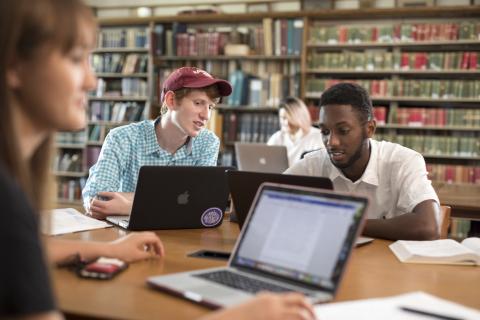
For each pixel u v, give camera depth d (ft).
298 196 4.34
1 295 2.22
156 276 4.43
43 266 2.36
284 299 3.21
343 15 20.34
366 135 6.81
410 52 19.76
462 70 19.06
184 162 8.38
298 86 20.45
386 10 19.40
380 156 7.38
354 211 3.95
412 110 19.63
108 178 7.70
